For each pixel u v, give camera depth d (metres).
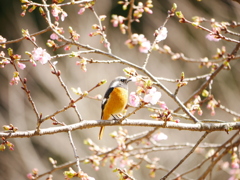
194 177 13.48
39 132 5.10
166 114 5.09
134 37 6.23
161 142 13.83
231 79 15.33
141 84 4.99
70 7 15.12
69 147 14.48
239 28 14.41
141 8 6.62
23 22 16.58
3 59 4.99
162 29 6.16
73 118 14.15
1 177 14.28
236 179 6.69
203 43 15.02
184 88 14.70
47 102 14.88
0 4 17.08
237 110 14.85
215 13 14.43
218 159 6.77
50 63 5.23
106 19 15.55
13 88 15.31
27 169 14.46
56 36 5.88
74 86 14.46
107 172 13.34
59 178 14.33
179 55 7.63
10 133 4.98
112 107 6.96
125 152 7.05
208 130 5.46
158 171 13.52
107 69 14.73
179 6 14.78
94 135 14.09
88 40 14.51
